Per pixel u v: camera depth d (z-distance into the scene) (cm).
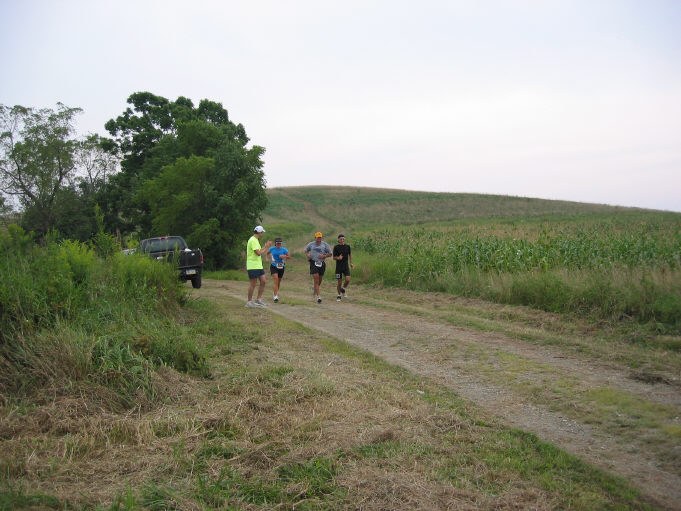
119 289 895
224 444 419
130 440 433
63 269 794
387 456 403
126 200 3750
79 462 388
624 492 365
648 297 966
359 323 1017
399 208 8206
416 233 3250
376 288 1628
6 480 355
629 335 870
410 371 666
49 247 853
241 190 2862
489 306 1194
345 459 397
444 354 755
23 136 3791
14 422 443
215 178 2983
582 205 8044
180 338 685
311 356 732
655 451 431
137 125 3978
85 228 3862
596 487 373
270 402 511
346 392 551
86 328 668
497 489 363
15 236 794
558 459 412
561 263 1413
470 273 1466
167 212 2934
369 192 9969
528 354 747
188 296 1175
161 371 570
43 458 392
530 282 1197
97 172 4106
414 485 355
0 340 566
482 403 552
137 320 800
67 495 336
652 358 711
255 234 1227
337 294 1534
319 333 909
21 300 628
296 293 1598
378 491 349
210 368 635
